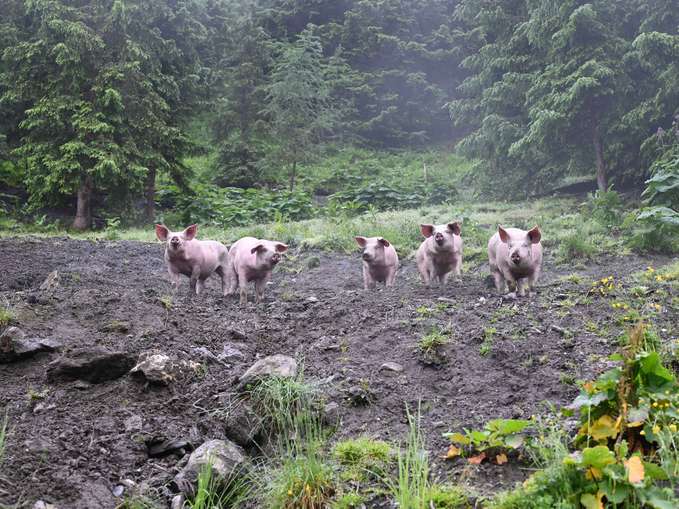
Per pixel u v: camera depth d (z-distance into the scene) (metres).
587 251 9.89
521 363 5.05
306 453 4.07
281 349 5.93
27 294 6.59
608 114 15.62
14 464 3.72
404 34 35.19
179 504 3.59
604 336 5.46
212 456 3.86
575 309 6.29
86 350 4.95
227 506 3.72
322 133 30.44
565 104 15.05
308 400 4.45
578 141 16.69
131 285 9.41
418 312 6.39
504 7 19.61
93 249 12.57
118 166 17.91
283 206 18.56
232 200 19.92
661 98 14.42
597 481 3.09
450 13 36.81
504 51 18.70
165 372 4.86
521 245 7.09
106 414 4.46
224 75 27.66
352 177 25.58
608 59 15.23
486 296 7.56
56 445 4.01
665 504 2.86
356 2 36.12
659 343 5.04
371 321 6.37
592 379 4.64
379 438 4.21
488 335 5.50
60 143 18.52
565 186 18.89
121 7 18.44
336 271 11.00
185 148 20.23
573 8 15.87
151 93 19.08
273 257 7.89
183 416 4.54
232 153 24.62
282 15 36.62
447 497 3.41
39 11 18.88
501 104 18.17
